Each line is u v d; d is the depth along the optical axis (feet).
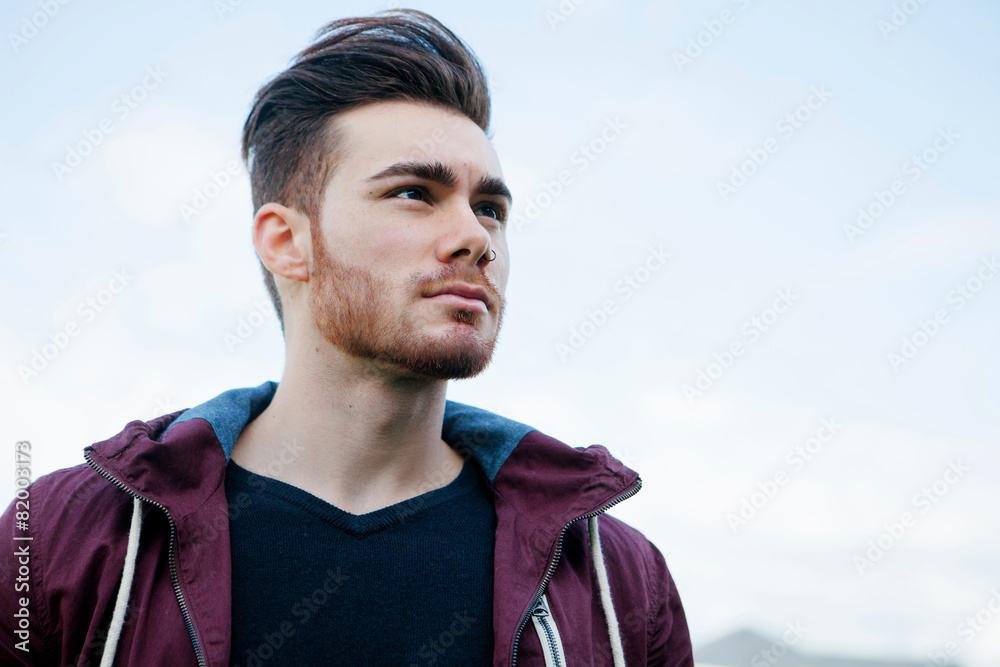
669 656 5.38
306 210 5.26
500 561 4.79
